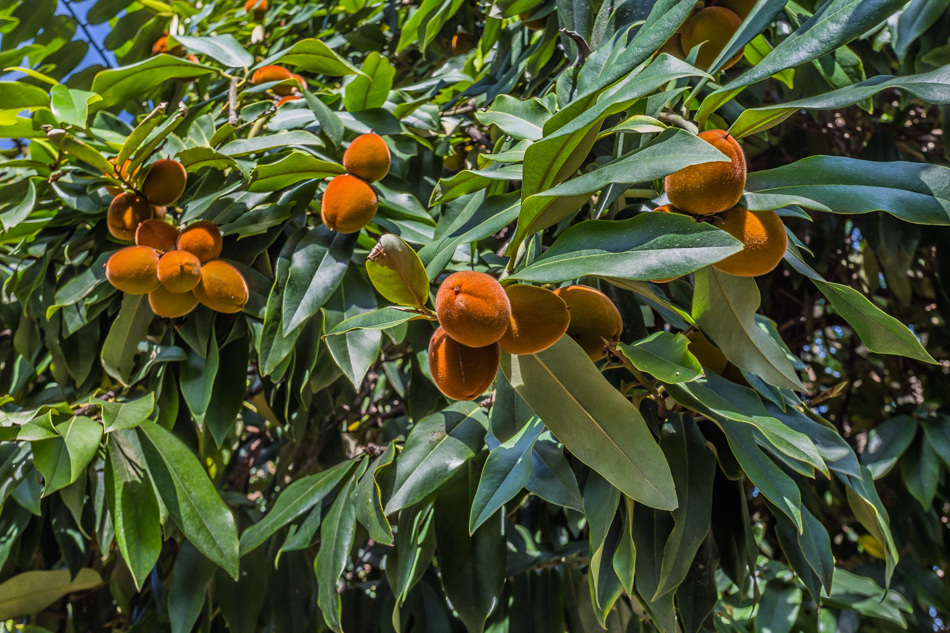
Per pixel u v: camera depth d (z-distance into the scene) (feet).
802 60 2.49
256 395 4.76
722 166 2.43
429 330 3.90
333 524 3.28
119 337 3.70
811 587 3.10
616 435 2.58
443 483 3.33
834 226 5.45
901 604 4.22
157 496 3.71
